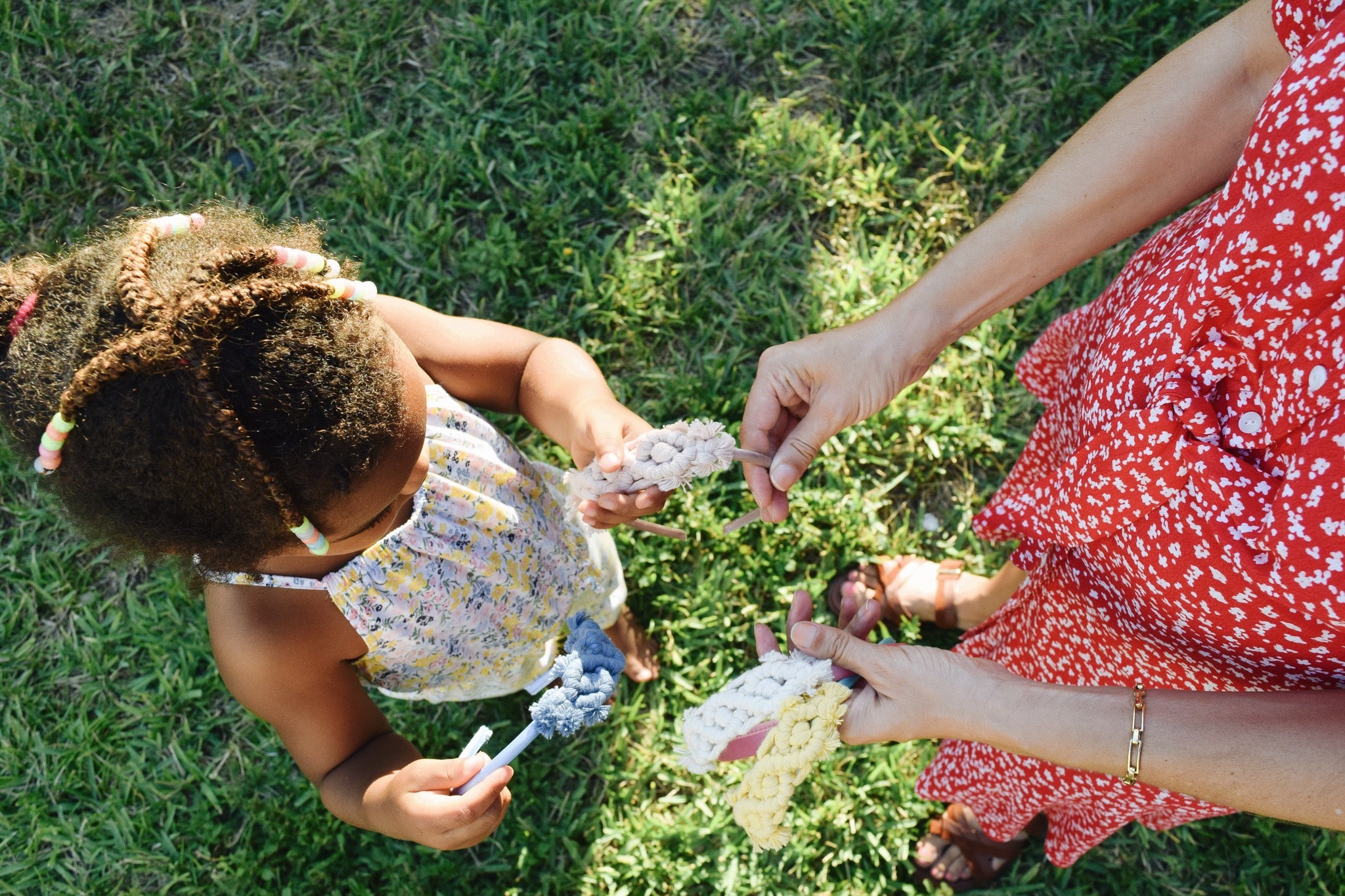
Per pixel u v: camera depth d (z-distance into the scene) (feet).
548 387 6.39
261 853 8.13
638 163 9.89
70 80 9.87
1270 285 3.65
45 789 8.36
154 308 3.70
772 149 9.86
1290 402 3.71
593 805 8.51
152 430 3.76
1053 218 5.06
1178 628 4.66
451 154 9.72
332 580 5.38
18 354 3.92
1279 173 3.47
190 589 4.73
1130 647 5.14
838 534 8.93
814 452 5.75
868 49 10.10
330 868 8.16
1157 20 10.11
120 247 4.02
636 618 8.86
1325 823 3.89
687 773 8.50
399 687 6.37
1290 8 3.92
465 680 6.68
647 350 9.43
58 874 8.20
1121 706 4.25
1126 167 4.85
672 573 8.92
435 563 5.72
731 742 4.95
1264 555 3.92
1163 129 4.74
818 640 4.95
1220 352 4.05
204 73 9.95
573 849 8.25
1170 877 8.32
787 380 5.67
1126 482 4.35
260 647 5.39
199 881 8.19
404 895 8.05
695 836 8.29
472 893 8.20
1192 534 4.17
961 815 8.13
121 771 8.38
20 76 9.78
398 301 6.20
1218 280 3.87
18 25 9.94
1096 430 4.79
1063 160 5.06
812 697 4.83
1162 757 4.13
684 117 9.93
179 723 8.57
